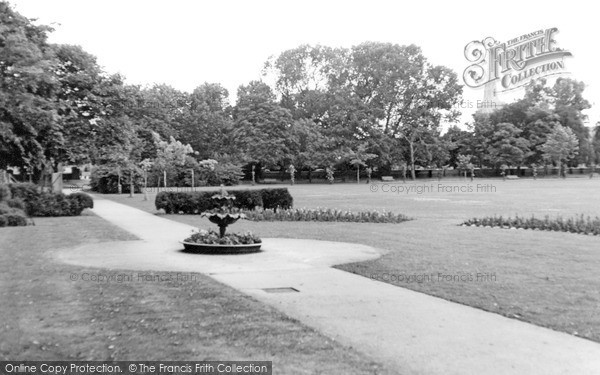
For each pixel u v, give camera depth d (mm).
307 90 94875
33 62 24562
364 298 8594
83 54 42562
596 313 7598
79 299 8328
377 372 5344
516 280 9898
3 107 23844
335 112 88812
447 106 90062
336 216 23203
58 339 6312
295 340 6309
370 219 22547
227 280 10062
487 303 8203
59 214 27219
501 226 19828
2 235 17531
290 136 85688
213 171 78500
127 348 5996
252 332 6605
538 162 102000
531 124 100750
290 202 28656
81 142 42938
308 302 8312
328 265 11766
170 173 63125
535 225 19062
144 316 7336
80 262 12094
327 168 89000
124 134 45938
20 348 5988
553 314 7551
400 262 11969
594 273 10539
